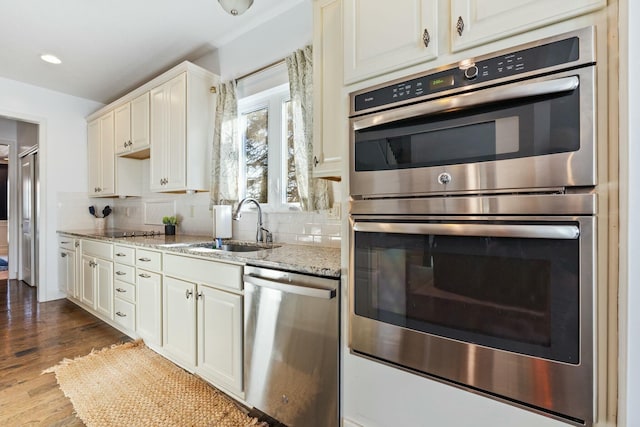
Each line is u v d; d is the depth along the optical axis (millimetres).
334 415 1323
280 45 2277
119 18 2252
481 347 967
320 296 1316
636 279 771
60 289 3637
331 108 1593
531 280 885
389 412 1164
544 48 860
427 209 1052
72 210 3787
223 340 1784
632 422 777
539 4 868
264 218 2463
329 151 1601
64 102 3701
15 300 3650
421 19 1068
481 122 949
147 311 2348
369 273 1193
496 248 935
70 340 2568
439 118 1022
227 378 1766
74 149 3791
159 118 2799
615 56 776
